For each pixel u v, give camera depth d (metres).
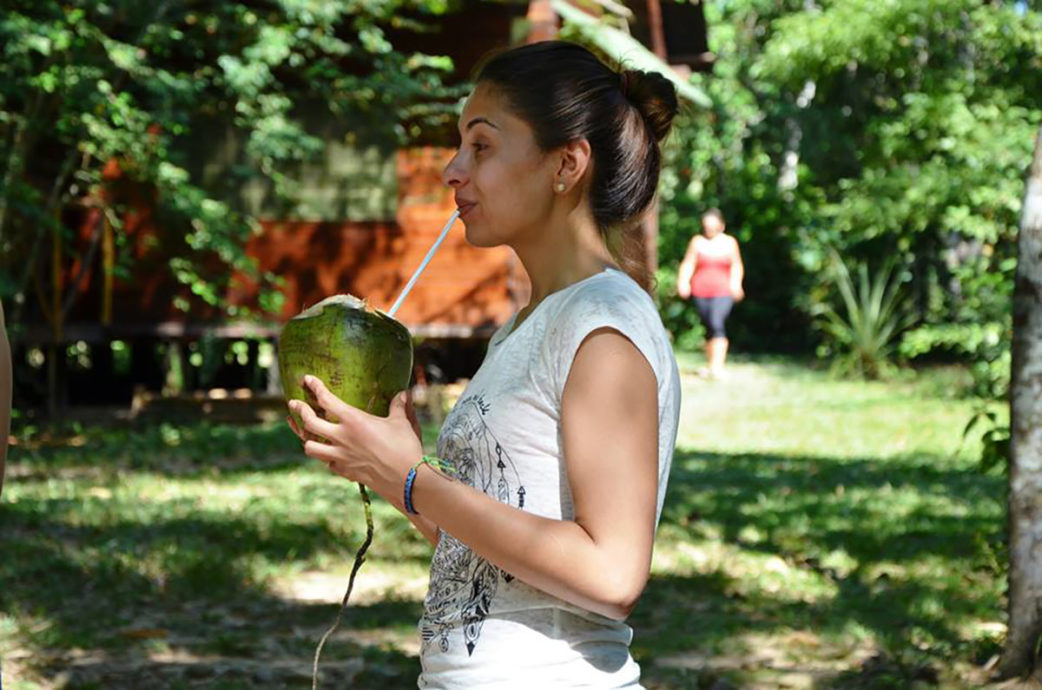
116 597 7.94
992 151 21.86
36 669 6.51
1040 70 23.38
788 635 7.35
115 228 17.00
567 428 2.37
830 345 28.30
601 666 2.42
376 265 17.58
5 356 2.31
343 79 16.20
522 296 17.52
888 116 25.33
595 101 2.55
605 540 2.30
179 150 17.11
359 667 6.74
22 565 8.44
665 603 8.08
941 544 9.74
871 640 7.25
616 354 2.37
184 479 12.34
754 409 19.11
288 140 16.06
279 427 15.85
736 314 32.03
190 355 18.70
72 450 13.92
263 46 15.41
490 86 2.56
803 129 31.80
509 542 2.28
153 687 6.36
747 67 37.31
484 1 16.81
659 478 2.44
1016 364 6.30
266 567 8.71
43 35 13.69
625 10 18.00
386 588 8.36
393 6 15.88
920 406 19.41
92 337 17.31
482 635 2.45
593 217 2.56
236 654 6.95
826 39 24.59
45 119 14.80
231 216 16.05
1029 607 6.30
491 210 2.54
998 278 20.48
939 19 23.91
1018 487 6.30
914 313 27.56
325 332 2.33
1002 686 6.23
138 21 15.09
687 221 32.38
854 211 23.25
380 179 17.48
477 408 2.50
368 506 2.37
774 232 32.12
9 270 15.65
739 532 10.29
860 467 13.79
